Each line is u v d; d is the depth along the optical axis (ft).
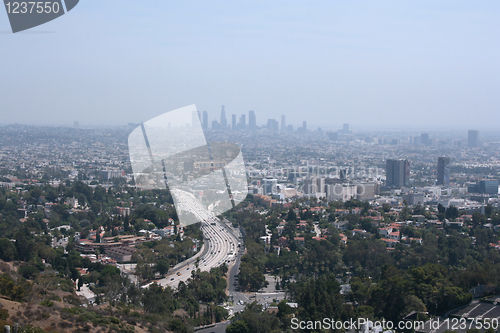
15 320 497.05
